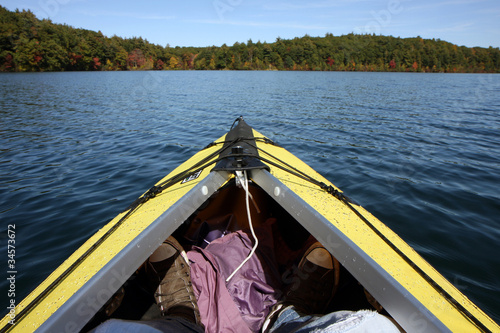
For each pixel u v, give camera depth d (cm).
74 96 1678
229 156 203
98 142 726
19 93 1816
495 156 596
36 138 770
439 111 1163
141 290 194
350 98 1586
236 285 179
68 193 442
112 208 394
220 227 237
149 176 502
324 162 562
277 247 223
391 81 3088
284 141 721
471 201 398
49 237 334
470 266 276
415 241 314
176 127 887
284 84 2572
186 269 174
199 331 137
